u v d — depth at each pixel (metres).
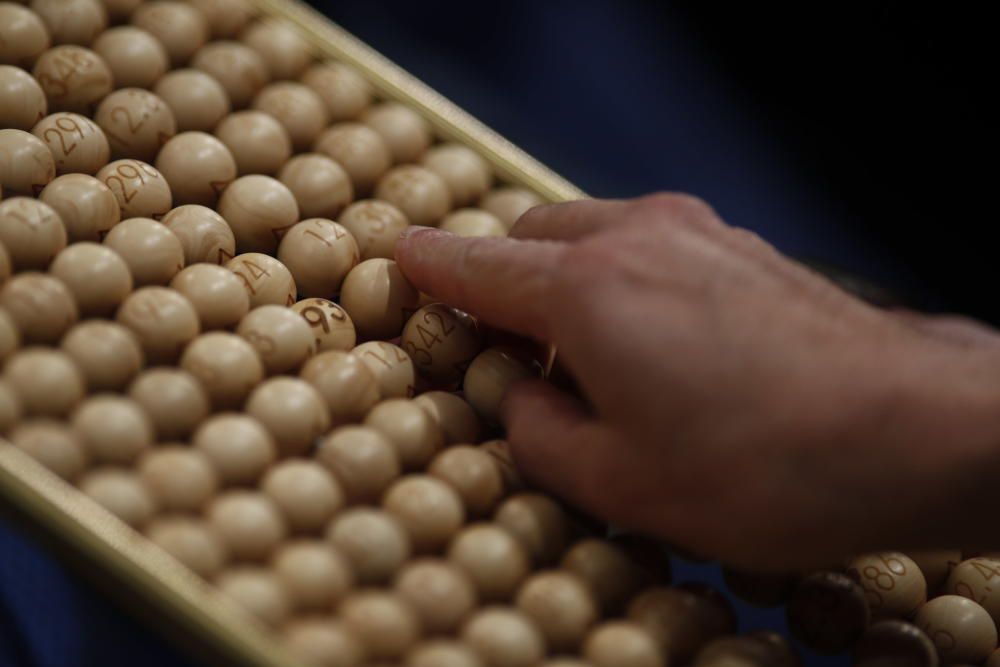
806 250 0.78
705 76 0.83
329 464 0.55
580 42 0.82
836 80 0.83
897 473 0.54
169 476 0.54
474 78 0.80
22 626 0.62
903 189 0.81
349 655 0.53
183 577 0.53
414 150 0.63
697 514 0.54
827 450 0.53
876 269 0.78
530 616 0.55
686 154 0.80
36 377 0.54
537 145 0.79
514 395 0.57
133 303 0.56
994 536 0.54
